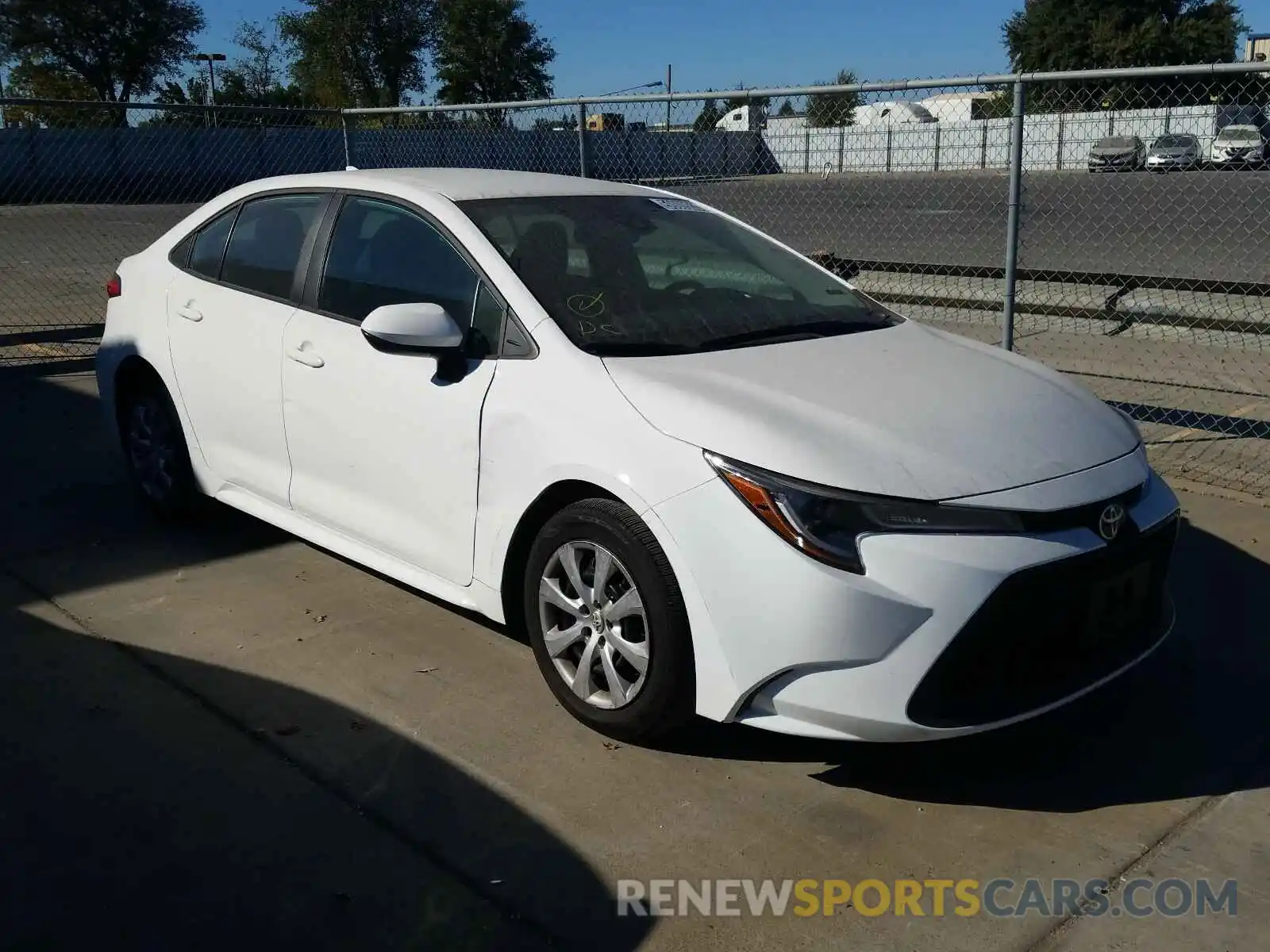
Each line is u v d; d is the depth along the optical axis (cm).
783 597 298
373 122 2003
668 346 368
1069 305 938
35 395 794
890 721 298
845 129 1065
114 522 545
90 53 4919
